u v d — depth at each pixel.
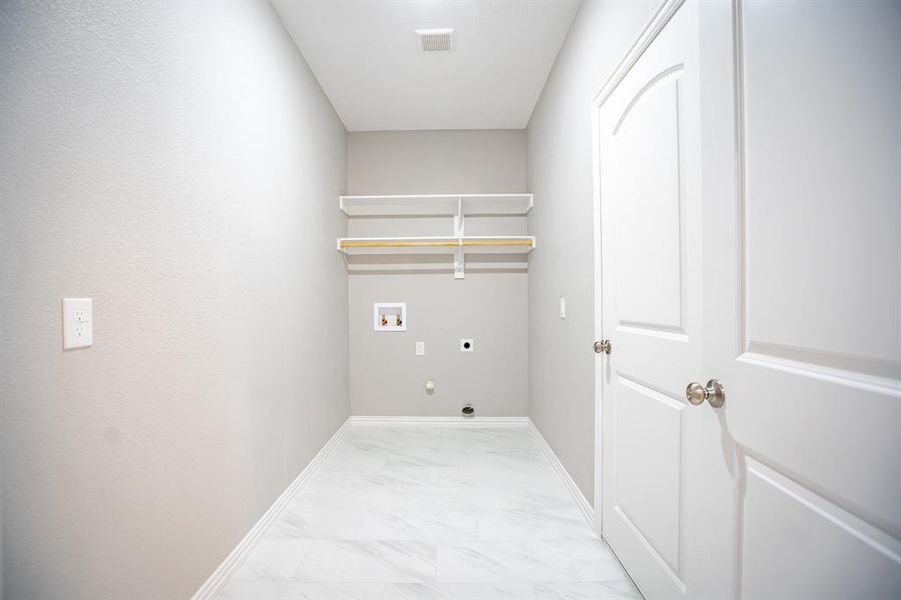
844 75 0.62
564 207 2.13
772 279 0.77
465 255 3.23
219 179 1.41
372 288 3.23
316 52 2.21
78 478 0.87
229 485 1.46
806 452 0.69
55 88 0.81
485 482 2.22
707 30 0.93
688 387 0.94
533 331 2.98
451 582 1.44
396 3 1.86
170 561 1.15
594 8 1.67
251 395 1.63
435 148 3.24
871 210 0.58
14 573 0.75
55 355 0.81
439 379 3.24
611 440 1.56
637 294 1.33
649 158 1.24
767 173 0.77
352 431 3.12
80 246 0.86
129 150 1.00
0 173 0.72
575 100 1.94
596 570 1.49
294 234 2.10
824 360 0.67
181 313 1.20
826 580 0.66
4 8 0.72
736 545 0.87
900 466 0.55
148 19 1.06
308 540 1.69
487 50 2.22
